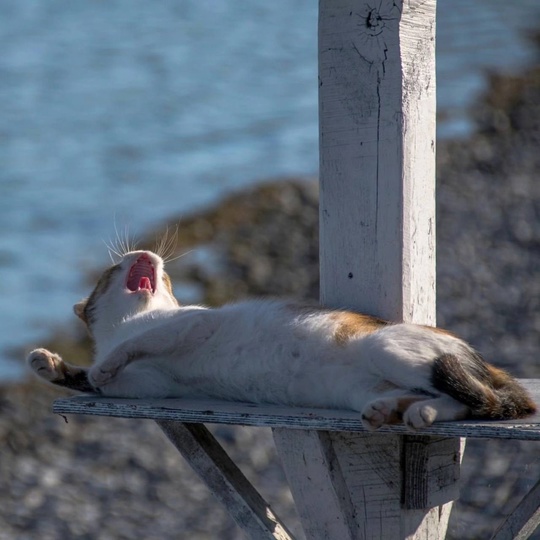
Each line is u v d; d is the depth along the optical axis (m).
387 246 17.16
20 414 40.19
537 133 79.12
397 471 16.20
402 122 16.98
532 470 31.28
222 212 66.44
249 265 56.94
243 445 37.12
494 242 56.81
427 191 17.53
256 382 17.36
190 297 52.34
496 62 107.19
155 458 37.34
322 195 17.77
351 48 17.22
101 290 21.16
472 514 28.81
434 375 15.21
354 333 16.48
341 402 16.48
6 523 32.84
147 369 18.27
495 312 47.09
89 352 46.34
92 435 39.00
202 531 32.25
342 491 15.91
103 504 34.12
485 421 14.91
